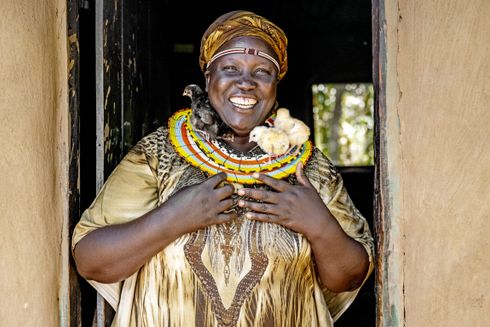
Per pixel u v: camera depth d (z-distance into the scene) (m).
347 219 2.45
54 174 2.38
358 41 7.11
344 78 7.18
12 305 2.27
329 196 2.44
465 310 2.25
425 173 2.29
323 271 2.34
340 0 6.97
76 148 2.43
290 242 2.27
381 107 2.34
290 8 6.99
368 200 6.75
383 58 2.34
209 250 2.23
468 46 2.26
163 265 2.25
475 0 2.26
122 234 2.19
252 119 2.34
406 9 2.33
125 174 2.36
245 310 2.23
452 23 2.28
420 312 2.30
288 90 7.16
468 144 2.25
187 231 2.18
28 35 2.31
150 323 2.27
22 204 2.28
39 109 2.33
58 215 2.38
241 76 2.31
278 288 2.27
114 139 2.69
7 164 2.26
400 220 2.33
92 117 2.94
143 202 2.33
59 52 2.40
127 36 2.96
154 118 3.68
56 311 2.37
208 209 2.18
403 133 2.32
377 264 2.35
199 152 2.36
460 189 2.25
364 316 4.74
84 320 2.56
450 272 2.26
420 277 2.30
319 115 8.09
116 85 2.74
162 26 4.30
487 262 2.23
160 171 2.35
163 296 2.26
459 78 2.26
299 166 2.32
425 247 2.29
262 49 2.33
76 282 2.41
